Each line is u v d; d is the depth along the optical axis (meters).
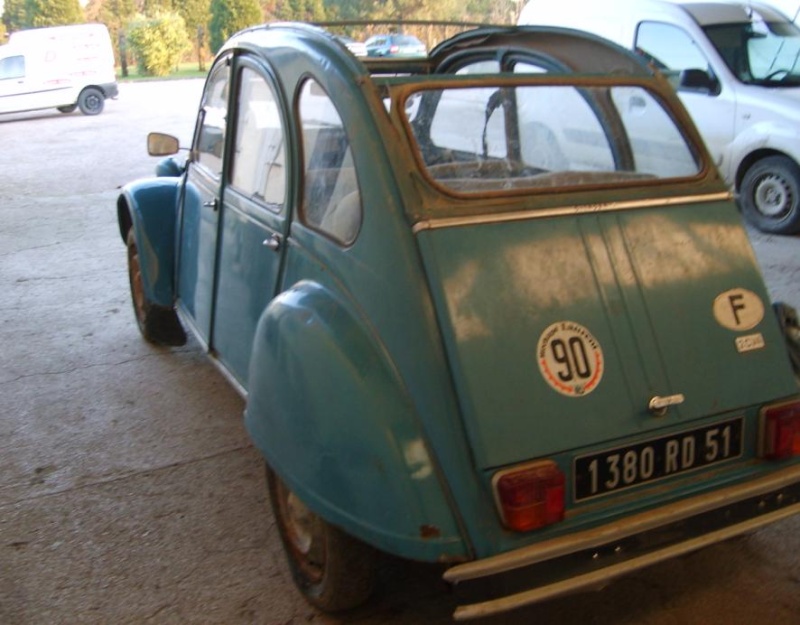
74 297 6.93
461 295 2.57
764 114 7.94
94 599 3.26
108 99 22.94
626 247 2.83
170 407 4.89
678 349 2.76
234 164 3.89
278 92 3.33
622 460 2.60
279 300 2.96
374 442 2.50
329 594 2.96
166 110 20.55
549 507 2.42
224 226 3.93
